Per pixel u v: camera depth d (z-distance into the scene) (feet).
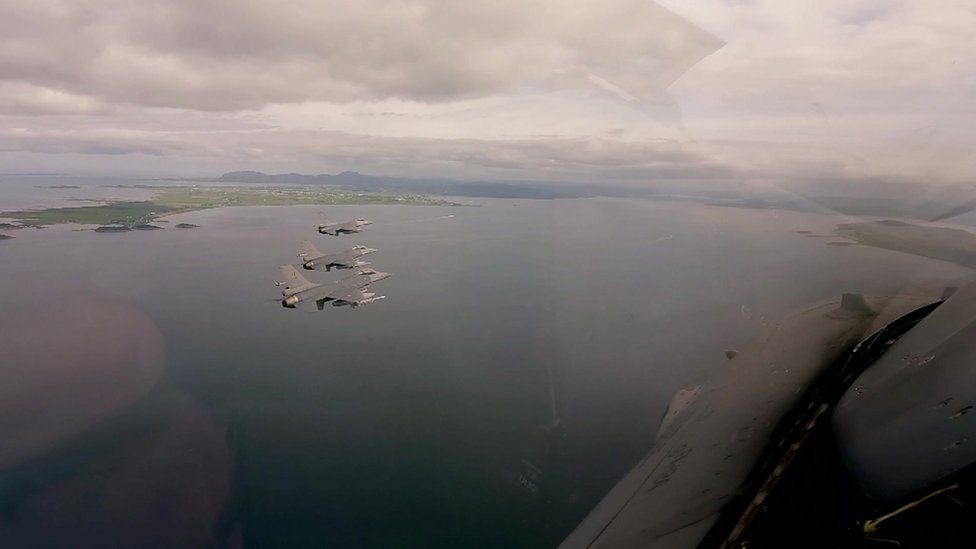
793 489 8.16
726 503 8.38
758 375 11.80
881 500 7.00
